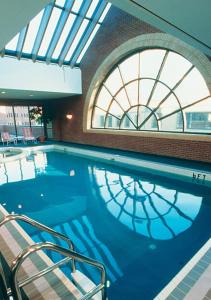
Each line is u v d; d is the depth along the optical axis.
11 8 1.93
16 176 7.51
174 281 2.28
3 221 1.76
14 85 9.38
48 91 10.41
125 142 9.80
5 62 9.03
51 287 2.15
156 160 7.72
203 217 4.31
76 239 3.67
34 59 9.59
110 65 9.59
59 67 10.59
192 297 2.06
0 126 15.73
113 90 10.04
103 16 9.38
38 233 3.86
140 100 8.91
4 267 1.64
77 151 10.90
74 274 2.49
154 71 8.15
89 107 11.20
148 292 2.50
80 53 10.45
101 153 9.48
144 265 2.98
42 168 8.49
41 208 4.97
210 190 5.72
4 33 2.46
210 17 2.45
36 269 2.41
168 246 3.40
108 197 5.56
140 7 2.22
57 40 9.05
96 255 3.22
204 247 2.85
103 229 3.99
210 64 6.34
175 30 2.83
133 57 8.84
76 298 2.02
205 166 6.71
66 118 13.34
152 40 7.72
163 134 8.16
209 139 6.82
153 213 4.59
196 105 7.15
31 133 13.95
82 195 5.75
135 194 5.71
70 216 4.57
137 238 3.67
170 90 7.75
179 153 7.77
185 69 7.23
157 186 6.23
